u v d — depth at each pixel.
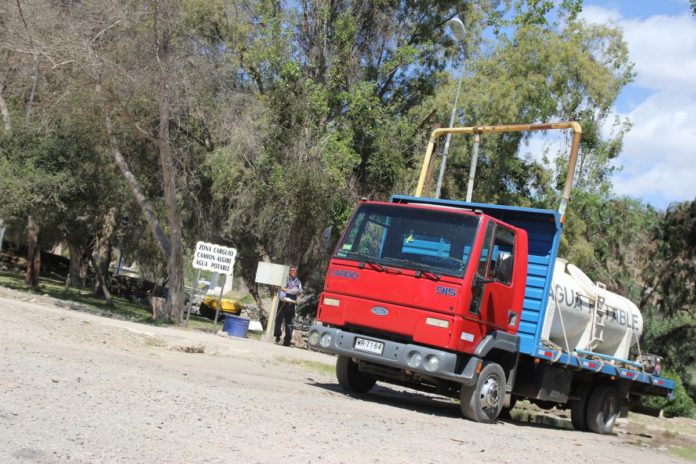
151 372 10.11
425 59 37.16
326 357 20.16
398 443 7.96
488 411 11.75
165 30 26.22
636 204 37.94
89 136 29.73
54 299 23.75
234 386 10.34
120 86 25.61
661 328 37.59
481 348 11.20
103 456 5.43
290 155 32.00
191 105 29.12
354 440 7.65
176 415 7.36
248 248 38.62
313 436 7.46
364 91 33.28
